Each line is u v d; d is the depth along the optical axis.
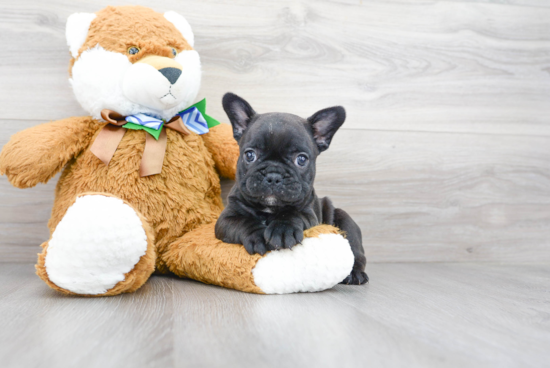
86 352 0.46
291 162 0.68
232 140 0.80
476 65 0.94
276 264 0.64
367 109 0.91
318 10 0.89
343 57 0.90
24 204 0.83
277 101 0.88
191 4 0.85
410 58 0.92
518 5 0.95
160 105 0.73
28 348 0.46
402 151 0.92
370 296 0.65
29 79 0.82
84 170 0.73
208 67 0.86
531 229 0.96
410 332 0.52
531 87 0.96
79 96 0.73
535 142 0.96
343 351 0.47
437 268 0.88
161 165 0.72
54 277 0.60
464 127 0.94
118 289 0.61
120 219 0.59
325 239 0.66
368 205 0.91
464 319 0.57
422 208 0.93
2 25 0.81
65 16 0.82
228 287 0.67
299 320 0.54
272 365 0.44
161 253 0.74
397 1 0.91
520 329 0.54
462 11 0.93
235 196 0.71
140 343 0.48
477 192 0.95
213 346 0.47
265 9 0.87
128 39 0.72
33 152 0.69
